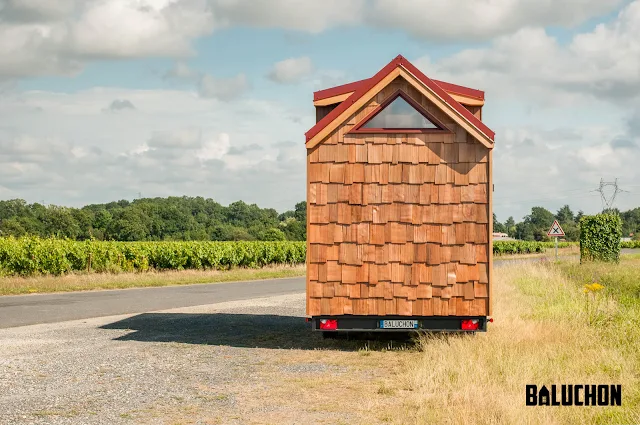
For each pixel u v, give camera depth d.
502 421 5.58
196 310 16.09
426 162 10.30
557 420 5.68
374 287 10.23
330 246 10.30
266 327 13.00
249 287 24.75
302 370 8.52
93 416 6.15
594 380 7.08
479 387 6.77
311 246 10.31
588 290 14.60
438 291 10.19
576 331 10.03
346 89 11.43
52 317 14.32
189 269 34.03
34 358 9.29
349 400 6.79
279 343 10.93
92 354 9.66
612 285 17.38
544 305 13.85
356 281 10.25
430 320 10.20
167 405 6.58
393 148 10.33
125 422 5.94
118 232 93.44
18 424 5.88
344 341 11.16
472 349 8.91
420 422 5.71
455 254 10.21
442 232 10.23
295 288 24.25
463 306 10.16
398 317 10.23
